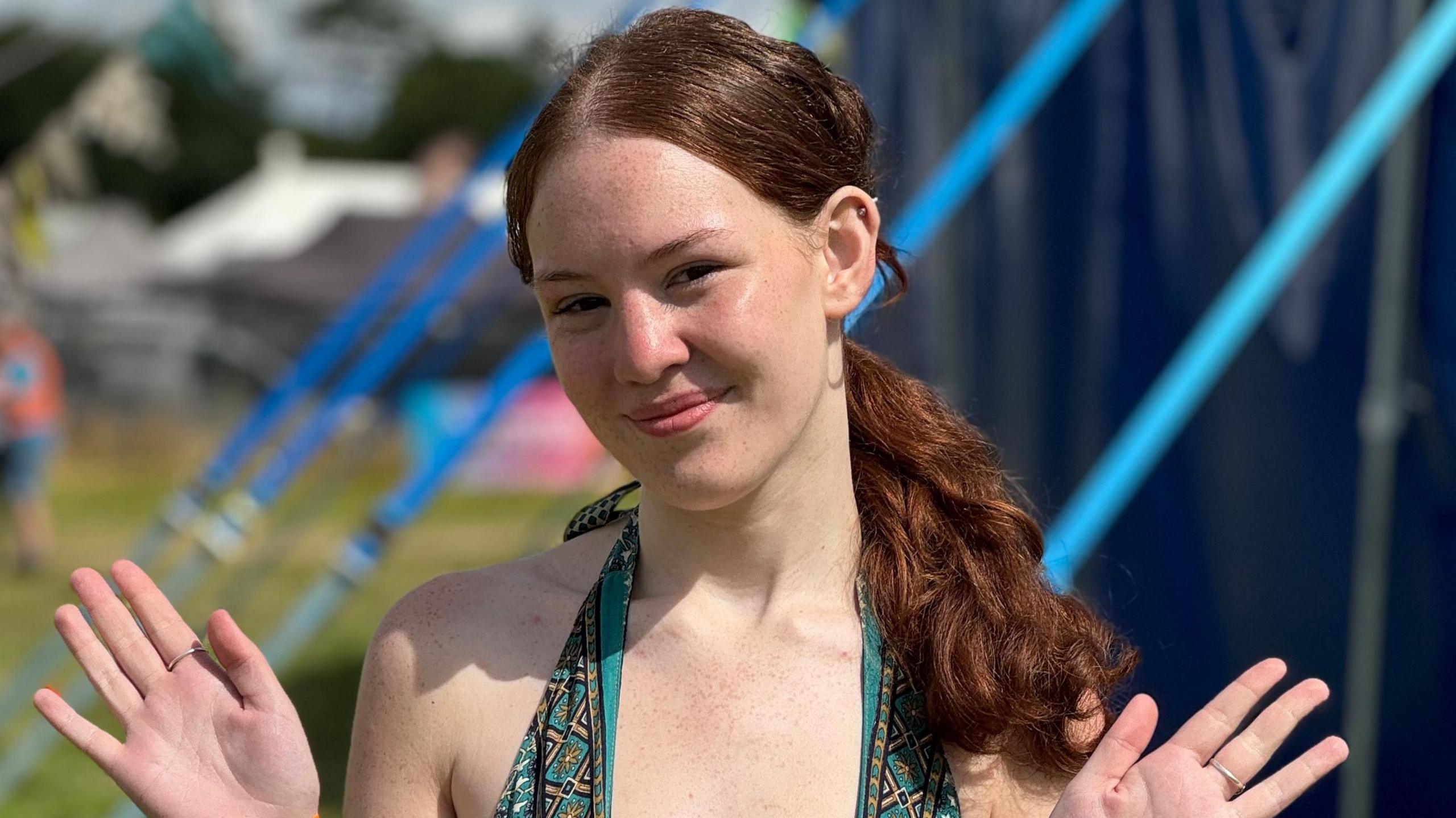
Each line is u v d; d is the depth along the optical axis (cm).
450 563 888
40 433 896
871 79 429
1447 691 330
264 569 700
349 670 604
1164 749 124
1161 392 239
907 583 134
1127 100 370
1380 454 333
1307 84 347
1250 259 351
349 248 1355
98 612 133
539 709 131
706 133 121
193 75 902
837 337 136
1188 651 353
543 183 124
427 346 827
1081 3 328
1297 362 344
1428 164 329
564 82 129
